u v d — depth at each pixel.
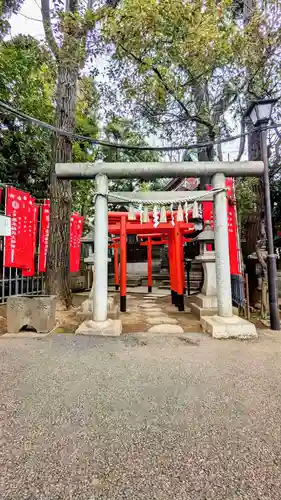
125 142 10.70
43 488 1.34
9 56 7.47
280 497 1.29
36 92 8.66
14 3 6.03
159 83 5.82
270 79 5.70
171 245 7.54
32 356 3.26
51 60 6.36
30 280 8.09
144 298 9.23
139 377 2.67
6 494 1.31
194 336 4.23
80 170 4.48
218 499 1.28
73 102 6.48
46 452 1.60
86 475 1.43
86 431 1.80
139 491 1.33
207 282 5.95
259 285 6.54
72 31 5.26
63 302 6.23
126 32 4.86
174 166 4.47
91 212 14.31
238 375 2.73
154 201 4.56
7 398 2.24
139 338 4.10
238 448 1.64
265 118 4.54
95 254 4.47
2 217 5.45
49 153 9.34
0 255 7.40
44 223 7.48
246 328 4.14
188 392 2.36
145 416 1.98
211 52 4.95
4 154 9.05
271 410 2.07
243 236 7.09
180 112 6.38
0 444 1.67
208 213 6.16
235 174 4.57
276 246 10.82
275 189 9.54
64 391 2.37
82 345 3.71
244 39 5.03
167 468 1.47
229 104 6.36
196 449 1.62
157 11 4.53
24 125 8.80
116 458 1.55
